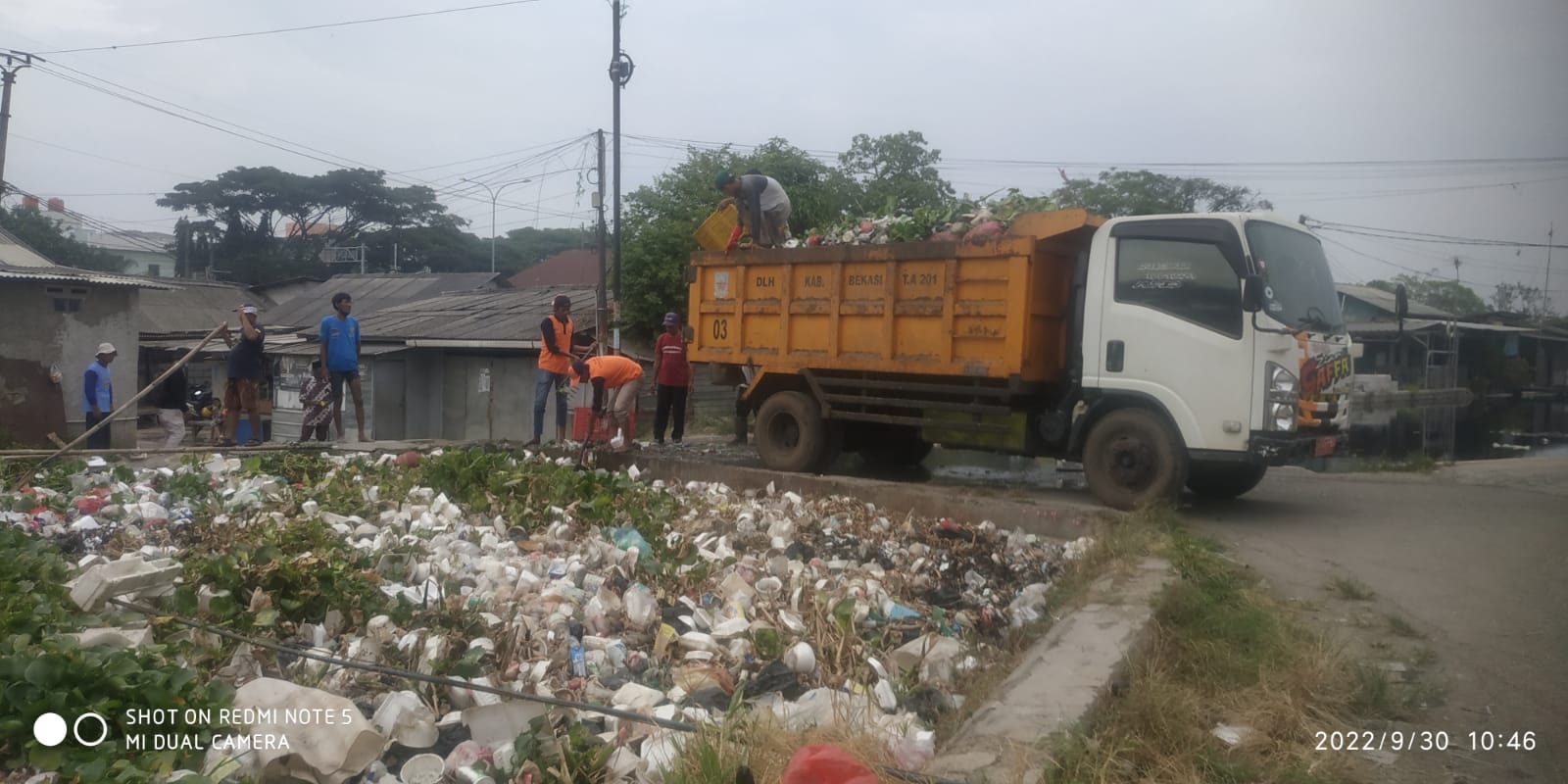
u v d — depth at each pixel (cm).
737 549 728
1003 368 930
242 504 755
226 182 4881
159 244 6188
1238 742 423
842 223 1143
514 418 2547
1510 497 989
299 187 4931
